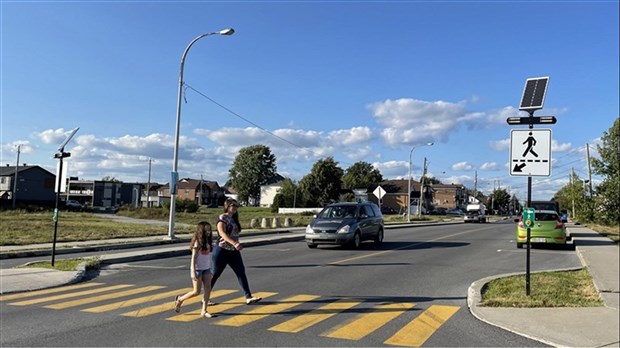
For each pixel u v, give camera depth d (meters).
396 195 105.19
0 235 23.19
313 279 11.37
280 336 6.51
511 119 8.75
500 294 9.15
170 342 6.20
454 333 6.80
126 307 8.27
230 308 8.18
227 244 8.41
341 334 6.64
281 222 40.72
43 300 8.92
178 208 56.00
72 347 5.99
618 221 40.44
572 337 6.57
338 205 20.14
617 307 8.10
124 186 114.75
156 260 15.62
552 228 18.86
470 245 20.48
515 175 8.70
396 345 6.20
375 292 9.75
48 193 87.06
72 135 13.50
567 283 10.32
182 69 22.92
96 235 23.89
